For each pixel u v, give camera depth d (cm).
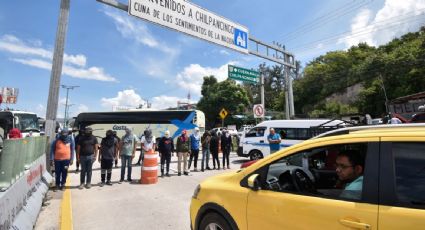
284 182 302
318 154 309
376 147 244
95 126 2442
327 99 5212
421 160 219
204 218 372
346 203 242
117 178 1089
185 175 1152
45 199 741
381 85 3991
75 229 530
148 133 1005
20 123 1797
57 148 866
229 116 4803
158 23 1036
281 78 7894
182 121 2391
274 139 1208
